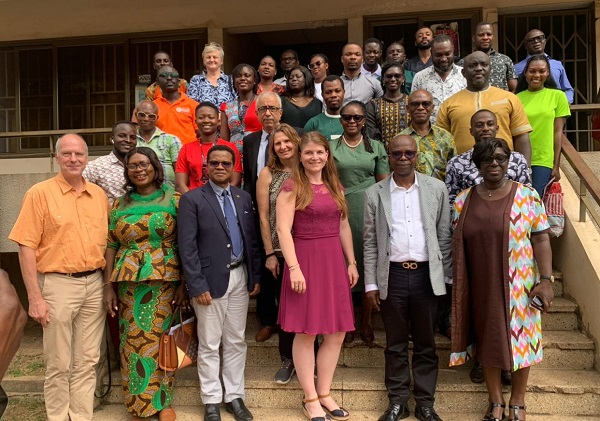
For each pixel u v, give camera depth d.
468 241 3.44
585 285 4.14
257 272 3.76
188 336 3.69
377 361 4.16
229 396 3.69
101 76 8.55
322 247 3.47
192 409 3.87
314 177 3.56
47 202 3.46
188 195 3.58
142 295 3.62
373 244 3.67
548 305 3.33
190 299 3.73
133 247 3.59
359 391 3.81
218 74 5.52
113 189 4.07
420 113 4.02
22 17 8.62
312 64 5.53
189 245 3.52
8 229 5.10
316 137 3.49
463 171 3.79
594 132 6.66
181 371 4.16
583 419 3.60
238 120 5.09
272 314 4.28
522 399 3.44
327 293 3.45
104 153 8.48
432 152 4.06
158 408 3.64
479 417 3.67
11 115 8.73
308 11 8.10
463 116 4.25
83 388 3.64
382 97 4.81
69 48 8.62
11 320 1.34
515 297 3.34
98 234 3.61
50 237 3.48
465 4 7.76
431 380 3.57
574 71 7.68
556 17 7.75
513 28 7.84
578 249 4.27
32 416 4.09
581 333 4.20
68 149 3.45
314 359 3.74
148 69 8.47
